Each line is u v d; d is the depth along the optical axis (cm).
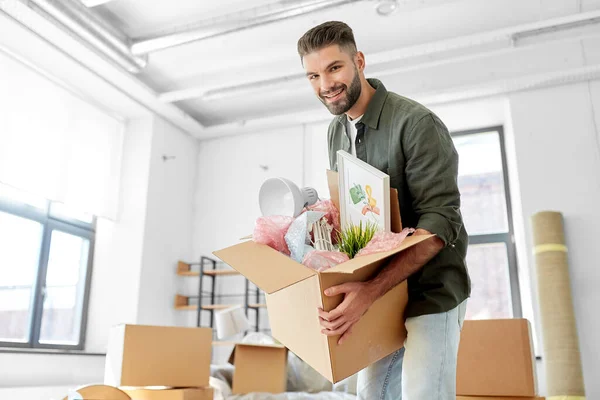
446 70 482
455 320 130
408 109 136
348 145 156
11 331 417
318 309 108
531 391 224
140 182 519
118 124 531
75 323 484
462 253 134
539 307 400
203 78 505
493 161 525
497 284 488
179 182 567
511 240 491
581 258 418
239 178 578
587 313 404
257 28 400
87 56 433
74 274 486
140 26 425
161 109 530
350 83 136
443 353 125
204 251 568
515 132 462
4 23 384
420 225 122
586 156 440
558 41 418
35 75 440
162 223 532
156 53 464
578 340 386
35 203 447
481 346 236
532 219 421
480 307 488
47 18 379
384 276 116
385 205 121
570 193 436
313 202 144
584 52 450
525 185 448
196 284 554
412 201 136
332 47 134
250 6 404
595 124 444
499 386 229
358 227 126
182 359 295
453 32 433
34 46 414
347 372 114
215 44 450
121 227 512
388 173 138
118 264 502
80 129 482
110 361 285
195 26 411
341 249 122
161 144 544
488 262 497
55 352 407
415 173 129
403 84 495
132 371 276
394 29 430
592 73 441
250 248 117
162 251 527
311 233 131
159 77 502
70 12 369
